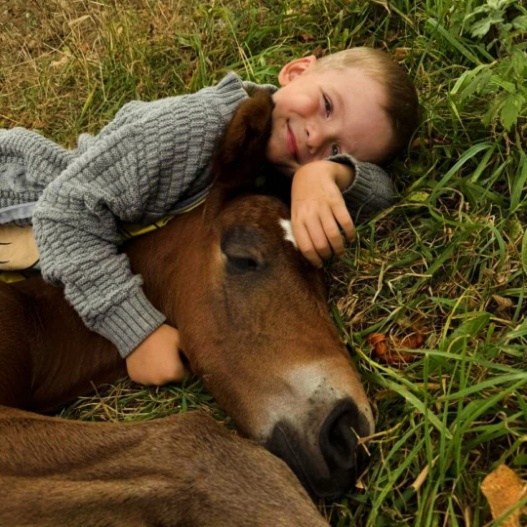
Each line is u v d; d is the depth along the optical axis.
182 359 1.95
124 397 2.05
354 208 2.18
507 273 2.01
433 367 1.80
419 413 1.75
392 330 2.00
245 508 1.46
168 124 2.01
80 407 2.05
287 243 1.81
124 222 2.05
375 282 2.12
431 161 2.34
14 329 1.97
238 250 1.80
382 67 2.15
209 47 3.18
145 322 1.93
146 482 1.46
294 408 1.63
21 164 2.21
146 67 3.17
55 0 3.72
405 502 1.62
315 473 1.58
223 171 1.88
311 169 1.97
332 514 1.64
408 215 2.27
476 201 2.19
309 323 1.72
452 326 1.98
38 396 2.04
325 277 2.02
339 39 2.93
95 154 1.99
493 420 1.70
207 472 1.50
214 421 1.60
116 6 3.45
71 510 1.44
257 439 1.66
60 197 1.97
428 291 2.08
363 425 1.62
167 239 2.01
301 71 2.38
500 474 1.53
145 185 1.97
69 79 3.33
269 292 1.75
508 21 2.56
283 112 2.10
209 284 1.83
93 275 1.94
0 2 3.84
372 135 2.13
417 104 2.24
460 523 1.58
